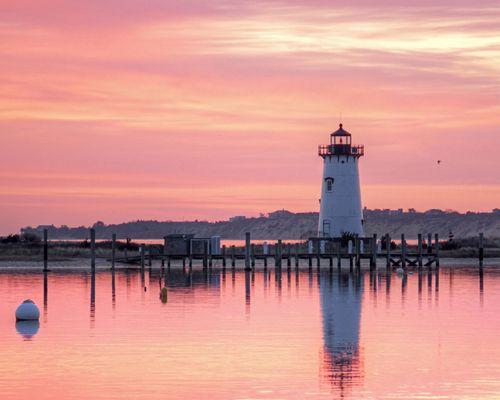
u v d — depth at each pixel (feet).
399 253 543.80
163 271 461.78
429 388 157.48
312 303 288.51
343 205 549.54
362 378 165.27
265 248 485.56
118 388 157.79
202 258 473.67
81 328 225.56
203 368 173.37
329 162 552.82
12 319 244.63
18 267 480.64
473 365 176.76
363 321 240.73
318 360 181.78
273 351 192.03
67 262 513.04
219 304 284.20
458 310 268.00
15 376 166.50
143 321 239.09
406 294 322.34
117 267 490.49
